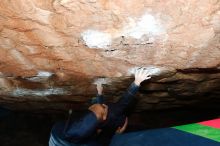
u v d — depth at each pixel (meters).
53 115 6.18
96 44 2.33
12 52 2.57
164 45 2.30
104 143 2.67
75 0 1.76
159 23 1.97
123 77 3.11
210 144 2.21
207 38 2.15
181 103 4.73
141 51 2.44
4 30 2.17
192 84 3.52
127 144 2.40
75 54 2.56
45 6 1.83
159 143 2.34
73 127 2.45
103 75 3.08
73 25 2.04
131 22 1.96
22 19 2.00
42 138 6.02
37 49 2.49
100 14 1.88
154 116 5.83
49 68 2.93
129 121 5.79
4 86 3.69
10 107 5.51
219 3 1.73
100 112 2.47
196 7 1.78
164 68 2.83
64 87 3.69
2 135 5.97
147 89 3.77
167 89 3.79
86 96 4.16
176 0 1.72
